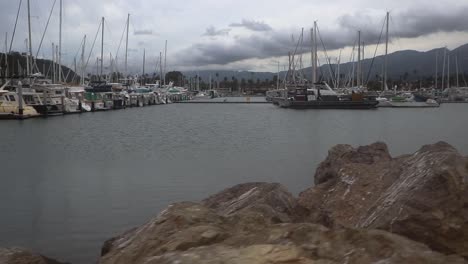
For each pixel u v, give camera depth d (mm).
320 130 49062
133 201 16078
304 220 9695
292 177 20953
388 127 53625
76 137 40812
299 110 89125
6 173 22016
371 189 9094
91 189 18109
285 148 32719
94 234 12266
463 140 39344
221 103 140375
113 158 27438
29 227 12891
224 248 5051
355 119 67500
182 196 16953
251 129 50281
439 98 129125
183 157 27797
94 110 82938
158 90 135625
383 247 4582
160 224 6508
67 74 100500
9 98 61500
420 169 7859
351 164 10781
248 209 8445
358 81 109312
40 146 34062
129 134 43969
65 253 10875
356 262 4379
